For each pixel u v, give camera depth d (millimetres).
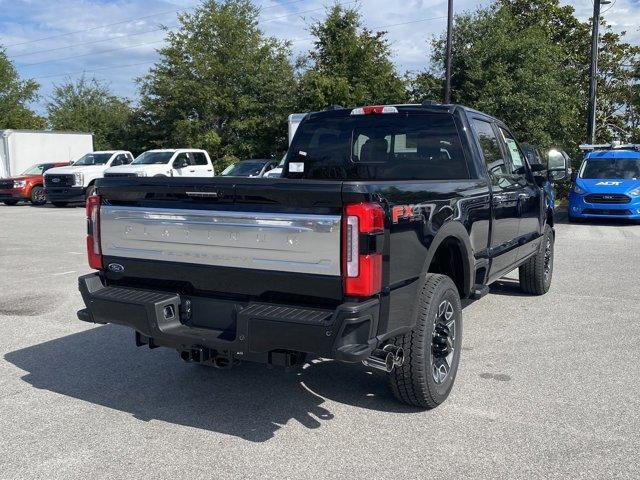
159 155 23047
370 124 5742
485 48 23609
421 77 26484
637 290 7980
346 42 28062
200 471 3428
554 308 7039
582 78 30953
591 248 11633
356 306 3354
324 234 3395
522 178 6559
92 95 53469
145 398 4504
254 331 3512
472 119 5520
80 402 4430
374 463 3496
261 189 3521
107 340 5938
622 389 4559
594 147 17797
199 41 33438
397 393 4168
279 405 4367
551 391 4531
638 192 15211
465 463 3480
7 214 20188
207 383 4805
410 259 3812
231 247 3689
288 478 3338
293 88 32375
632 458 3523
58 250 11711
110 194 4137
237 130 32938
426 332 4008
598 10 23125
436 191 4211
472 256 4801
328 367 5156
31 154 29031
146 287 4168
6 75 46031
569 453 3586
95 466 3490
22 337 6031
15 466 3490
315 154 6016
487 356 5336
